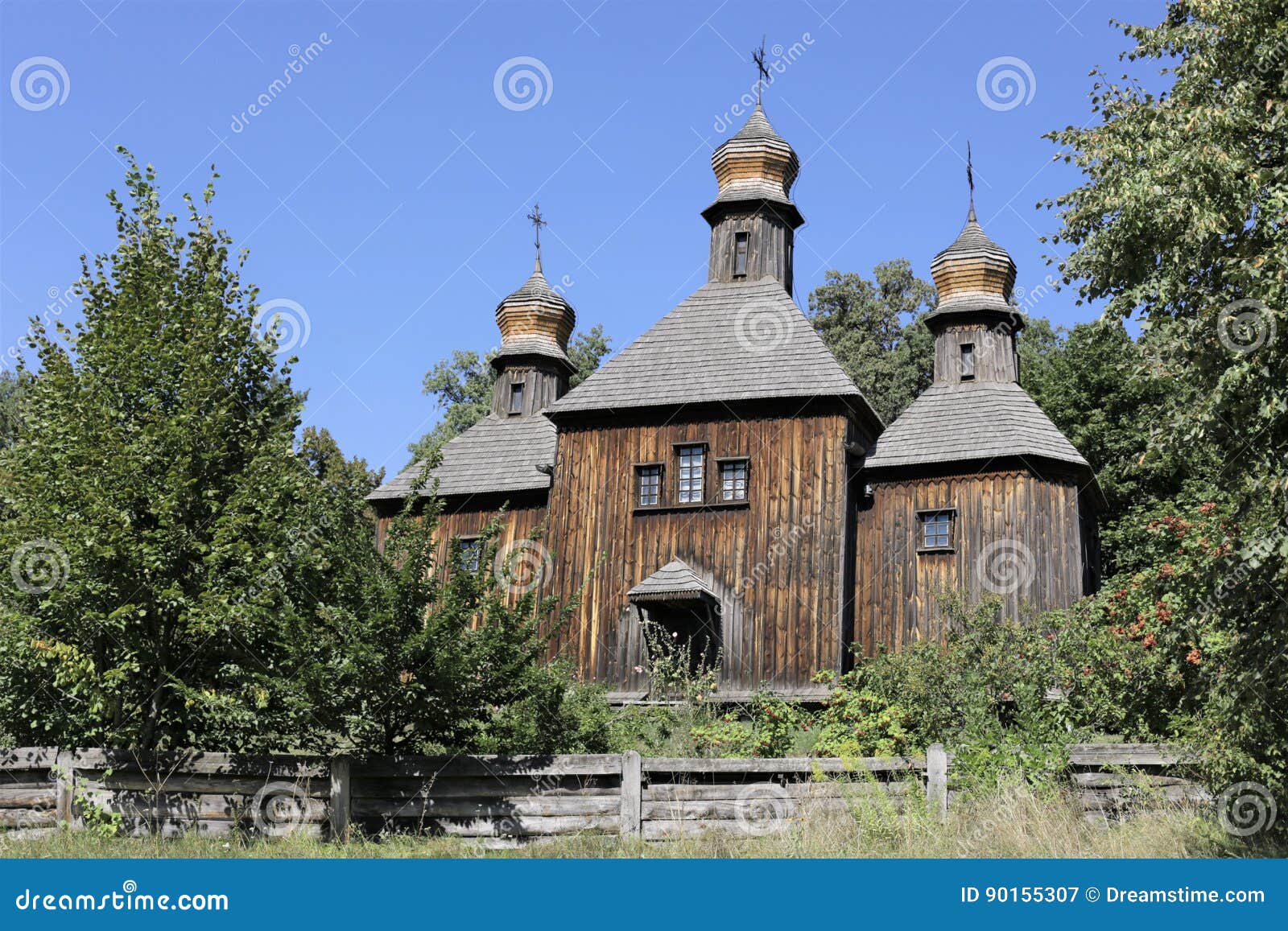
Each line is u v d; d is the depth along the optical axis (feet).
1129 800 41.86
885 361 161.48
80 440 44.65
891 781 43.73
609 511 91.25
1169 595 39.88
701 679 81.76
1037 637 59.98
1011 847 37.88
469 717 45.85
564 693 55.83
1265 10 44.45
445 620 43.47
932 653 58.18
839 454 87.51
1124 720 50.06
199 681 45.91
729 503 88.38
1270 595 33.99
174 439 44.86
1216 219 39.14
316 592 44.73
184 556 44.70
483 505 102.68
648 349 95.81
